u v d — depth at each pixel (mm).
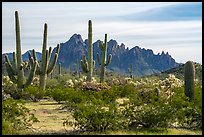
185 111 12680
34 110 16859
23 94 22328
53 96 20766
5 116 11211
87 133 11578
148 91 21359
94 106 12289
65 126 12867
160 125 12312
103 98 19203
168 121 12375
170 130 12148
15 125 11500
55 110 17406
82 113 11797
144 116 12203
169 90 20875
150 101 14070
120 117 12078
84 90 22766
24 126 11844
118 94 21953
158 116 12211
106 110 12461
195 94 15672
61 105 19344
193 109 12750
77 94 18953
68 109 16984
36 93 22344
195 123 12859
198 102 12898
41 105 19953
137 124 12344
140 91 22219
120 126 12117
